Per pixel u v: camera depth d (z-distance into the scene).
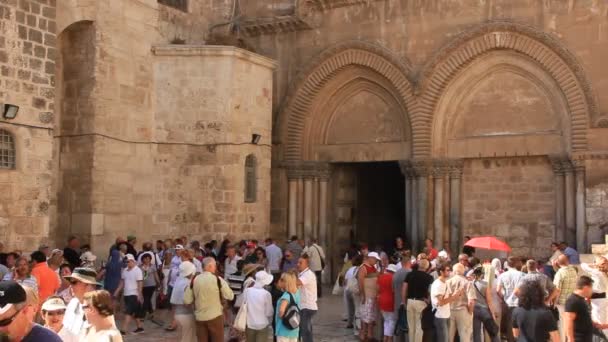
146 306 17.03
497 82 23.00
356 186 27.61
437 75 23.17
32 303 5.28
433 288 12.38
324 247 25.73
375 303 14.52
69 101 20.36
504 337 13.89
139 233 21.48
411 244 23.72
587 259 18.12
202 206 21.89
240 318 11.68
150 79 22.11
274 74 25.84
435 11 23.34
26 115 17.03
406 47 23.77
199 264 16.80
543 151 22.12
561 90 21.58
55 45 17.83
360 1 24.52
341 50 24.70
